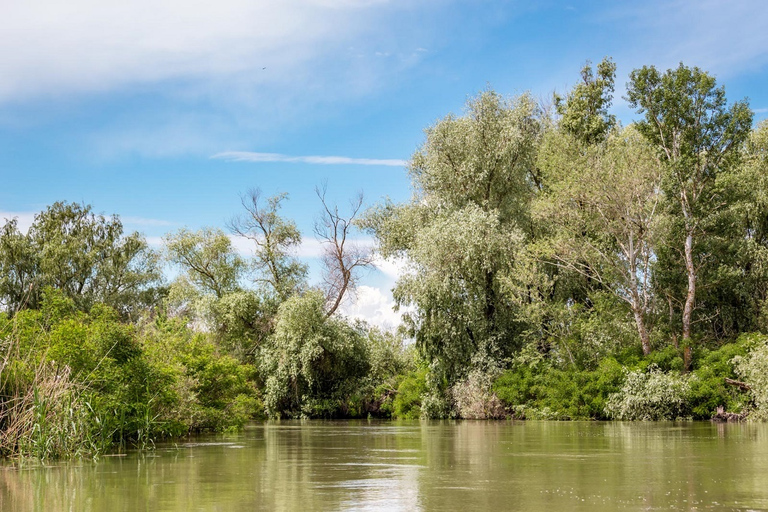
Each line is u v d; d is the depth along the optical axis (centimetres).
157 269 5175
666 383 2403
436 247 2905
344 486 709
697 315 3203
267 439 1555
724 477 765
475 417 2822
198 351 1897
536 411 2675
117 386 1252
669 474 796
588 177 2788
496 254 2902
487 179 3164
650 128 3002
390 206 3709
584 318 2995
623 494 639
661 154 2989
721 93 2928
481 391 2852
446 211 3178
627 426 2034
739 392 2389
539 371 2823
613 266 2894
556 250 2880
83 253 4744
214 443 1409
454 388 2930
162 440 1505
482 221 2908
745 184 3177
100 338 1253
